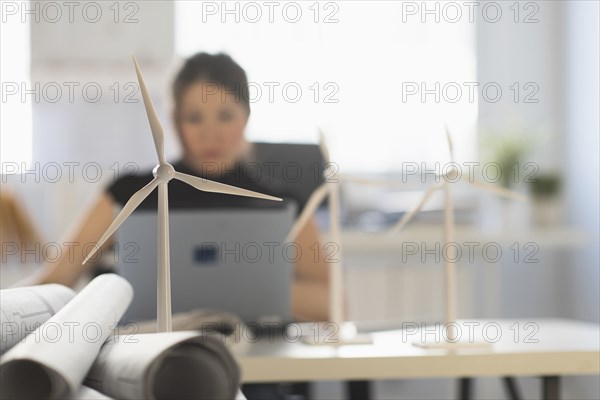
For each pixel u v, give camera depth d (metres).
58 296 1.28
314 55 5.73
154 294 2.32
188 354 0.93
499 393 4.64
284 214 2.40
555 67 5.99
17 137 5.38
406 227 4.86
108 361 0.97
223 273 2.36
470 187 5.52
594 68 5.36
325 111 5.67
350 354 1.90
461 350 1.93
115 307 1.20
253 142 3.43
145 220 2.31
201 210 2.35
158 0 5.90
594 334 2.19
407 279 5.36
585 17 5.52
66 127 5.83
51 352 0.83
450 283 1.99
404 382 5.62
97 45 5.86
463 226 5.03
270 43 5.71
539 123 5.99
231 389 0.95
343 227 5.00
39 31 5.81
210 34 5.71
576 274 5.65
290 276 2.40
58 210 5.44
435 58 5.88
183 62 3.12
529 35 6.02
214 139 3.05
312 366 1.86
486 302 5.64
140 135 5.89
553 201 5.30
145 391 0.87
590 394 4.79
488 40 5.99
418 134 5.80
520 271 5.96
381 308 5.33
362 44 5.79
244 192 1.41
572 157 5.68
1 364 0.79
